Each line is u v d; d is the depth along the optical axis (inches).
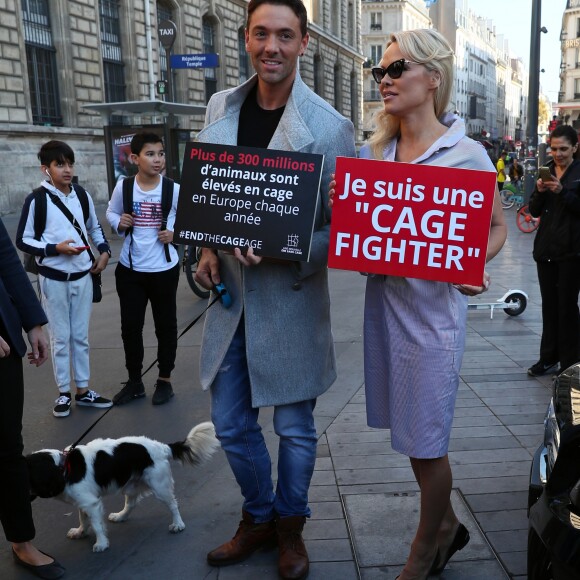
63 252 179.3
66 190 187.0
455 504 124.2
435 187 88.4
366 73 3021.7
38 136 866.8
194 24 1219.9
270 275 103.0
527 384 191.9
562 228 182.4
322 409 177.9
